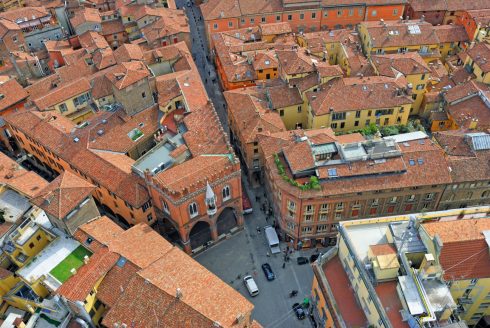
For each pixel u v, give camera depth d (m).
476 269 60.69
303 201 83.12
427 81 114.19
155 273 70.12
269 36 136.75
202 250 93.56
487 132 91.75
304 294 85.56
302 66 111.44
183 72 117.31
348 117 103.88
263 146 92.94
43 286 75.00
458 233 62.75
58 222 78.38
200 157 89.44
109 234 78.31
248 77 121.00
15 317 73.56
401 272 61.28
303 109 111.06
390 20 146.62
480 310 68.38
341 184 82.81
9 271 77.31
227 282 88.00
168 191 81.12
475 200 89.56
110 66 123.62
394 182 83.19
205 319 63.62
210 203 85.25
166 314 65.44
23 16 140.00
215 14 145.12
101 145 98.88
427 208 90.06
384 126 105.06
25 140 108.88
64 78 121.12
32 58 129.88
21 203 85.06
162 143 97.00
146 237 78.00
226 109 126.25
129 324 66.56
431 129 111.94
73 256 77.19
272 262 91.31
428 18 148.88
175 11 153.75
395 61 114.25
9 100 112.69
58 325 71.62
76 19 144.00
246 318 66.31
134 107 105.94
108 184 90.75
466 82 110.31
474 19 129.62
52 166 107.75
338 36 132.88
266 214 100.88
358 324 64.94
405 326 57.62
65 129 103.94
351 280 68.62
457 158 87.38
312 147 86.38
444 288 58.97
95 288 70.69
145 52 126.31
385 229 69.12
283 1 145.25
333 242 94.00
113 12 149.25
